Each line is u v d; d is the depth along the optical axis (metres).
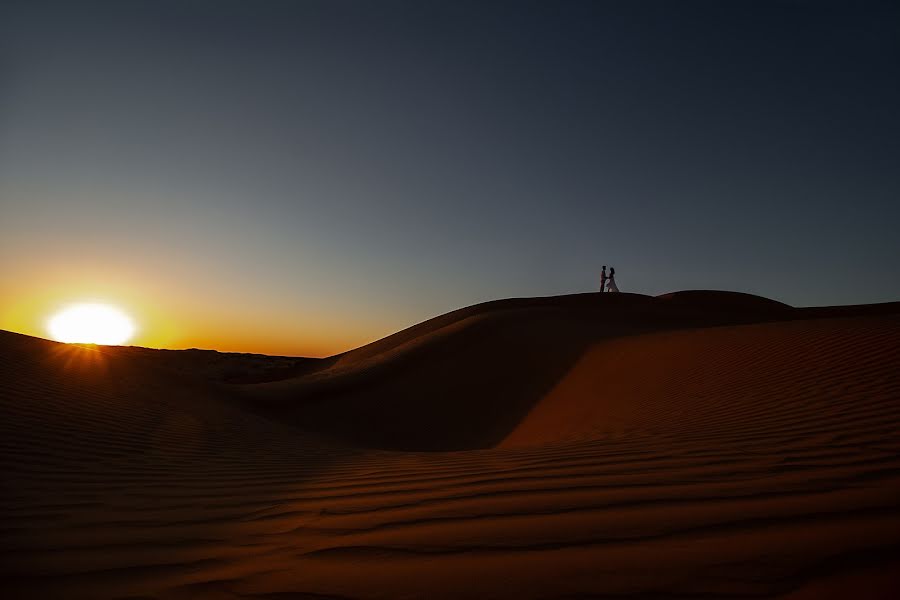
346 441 12.40
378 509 3.10
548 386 14.63
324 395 17.69
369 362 24.00
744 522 2.30
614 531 2.34
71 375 9.74
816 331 10.48
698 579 1.82
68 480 4.39
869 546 1.95
